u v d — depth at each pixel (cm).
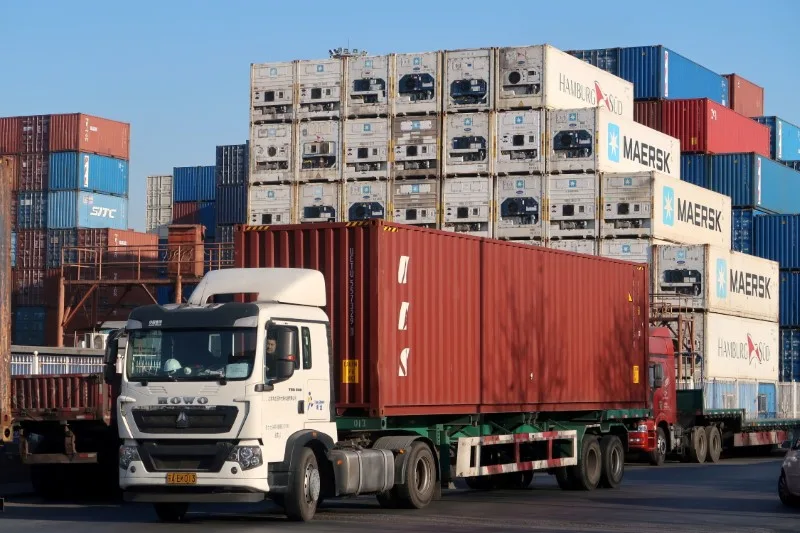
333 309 2120
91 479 2473
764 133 6444
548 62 4206
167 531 1816
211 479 1839
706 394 4178
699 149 5791
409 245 2178
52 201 6053
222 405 1841
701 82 6419
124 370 1897
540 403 2564
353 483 2016
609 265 2892
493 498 2480
